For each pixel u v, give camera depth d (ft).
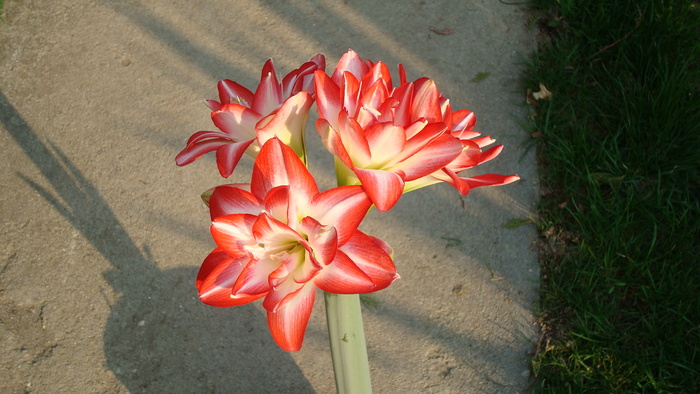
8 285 9.26
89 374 8.73
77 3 11.64
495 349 8.77
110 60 11.07
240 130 4.58
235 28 11.39
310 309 4.10
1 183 10.00
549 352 8.65
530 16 11.23
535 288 9.12
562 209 9.51
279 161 4.03
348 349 4.64
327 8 11.55
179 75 10.90
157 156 10.19
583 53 10.68
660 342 8.41
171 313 9.12
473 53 10.93
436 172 4.37
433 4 11.49
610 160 9.70
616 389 8.25
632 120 9.77
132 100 10.67
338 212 4.07
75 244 9.57
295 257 4.07
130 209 9.80
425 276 9.30
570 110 10.18
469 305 9.09
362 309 9.12
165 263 9.45
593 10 10.82
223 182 9.99
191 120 10.46
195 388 8.64
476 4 11.43
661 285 8.70
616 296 8.89
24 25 11.41
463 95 10.52
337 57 11.01
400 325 9.01
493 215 9.66
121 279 9.35
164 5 11.64
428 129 3.92
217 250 4.37
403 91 4.18
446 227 9.61
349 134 3.98
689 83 9.80
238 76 10.85
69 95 10.73
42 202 9.86
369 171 4.06
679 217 9.20
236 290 3.99
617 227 9.06
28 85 10.82
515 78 10.68
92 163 10.14
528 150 10.03
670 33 10.21
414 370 8.70
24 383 8.64
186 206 9.83
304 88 4.82
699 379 8.14
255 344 8.92
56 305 9.16
